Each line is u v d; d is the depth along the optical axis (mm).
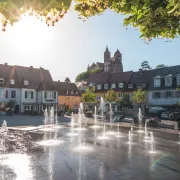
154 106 42969
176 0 3469
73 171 7590
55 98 51844
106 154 10234
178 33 4801
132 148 11672
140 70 52250
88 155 10008
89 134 17219
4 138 15016
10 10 1722
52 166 8180
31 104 49312
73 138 15117
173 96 40750
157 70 47719
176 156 9852
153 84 44875
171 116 32656
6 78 47531
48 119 32469
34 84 51031
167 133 17953
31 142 13398
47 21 1924
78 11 3371
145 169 7867
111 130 19984
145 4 4207
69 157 9594
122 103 45594
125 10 4473
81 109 53969
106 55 133500
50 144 12719
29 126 22516
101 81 58438
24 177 6953
